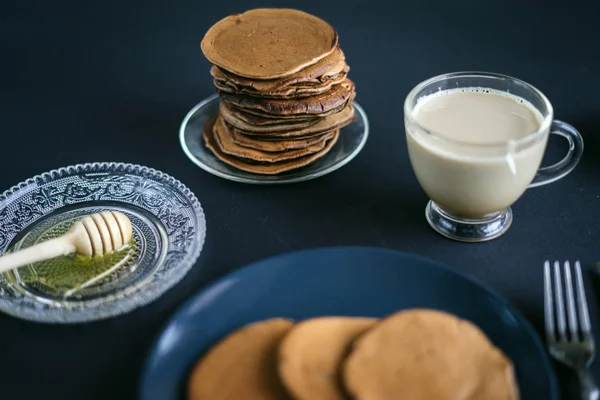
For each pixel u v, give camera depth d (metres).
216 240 0.56
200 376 0.43
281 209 0.58
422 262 0.49
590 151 0.61
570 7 0.80
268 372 0.44
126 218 0.55
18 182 0.62
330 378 0.42
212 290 0.48
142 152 0.64
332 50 0.58
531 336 0.44
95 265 0.54
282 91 0.57
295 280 0.49
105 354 0.49
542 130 0.50
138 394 0.43
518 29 0.77
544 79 0.69
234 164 0.60
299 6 0.84
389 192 0.59
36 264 0.54
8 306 0.50
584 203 0.57
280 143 0.60
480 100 0.56
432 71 0.72
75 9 0.86
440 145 0.51
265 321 0.46
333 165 0.60
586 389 0.44
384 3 0.83
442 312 0.45
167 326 0.46
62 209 0.59
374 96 0.69
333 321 0.45
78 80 0.74
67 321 0.49
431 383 0.42
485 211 0.54
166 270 0.53
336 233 0.56
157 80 0.74
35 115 0.69
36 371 0.48
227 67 0.57
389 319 0.45
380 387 0.41
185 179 0.61
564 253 0.53
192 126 0.65
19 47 0.80
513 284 0.52
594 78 0.69
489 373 0.42
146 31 0.82
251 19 0.63
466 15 0.80
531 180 0.53
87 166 0.62
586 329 0.46
